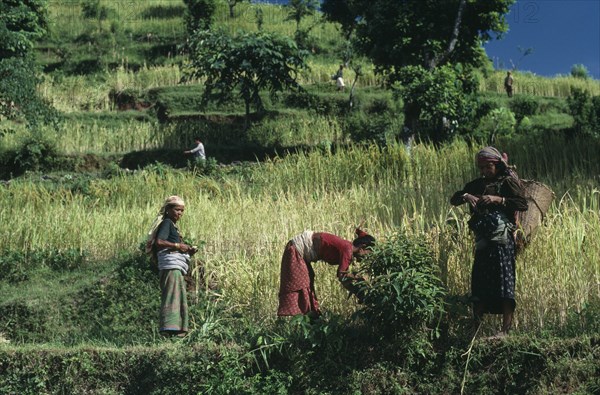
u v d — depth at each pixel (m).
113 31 44.50
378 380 7.33
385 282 7.34
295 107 31.97
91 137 27.36
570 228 8.38
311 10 44.19
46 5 37.22
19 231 14.54
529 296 8.01
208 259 11.09
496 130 24.36
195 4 41.31
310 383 7.49
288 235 11.55
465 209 9.91
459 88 23.73
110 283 11.49
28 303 11.48
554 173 14.16
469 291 8.29
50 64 40.38
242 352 7.82
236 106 31.59
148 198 17.59
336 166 17.33
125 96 32.97
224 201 15.35
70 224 14.59
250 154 26.02
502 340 7.18
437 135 24.34
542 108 34.88
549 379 6.87
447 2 24.83
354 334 7.62
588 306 7.69
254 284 9.73
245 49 26.84
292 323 7.85
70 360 8.40
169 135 27.72
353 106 31.22
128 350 8.35
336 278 8.95
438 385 7.18
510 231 7.47
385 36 25.30
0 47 26.34
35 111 24.20
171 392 7.84
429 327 7.51
